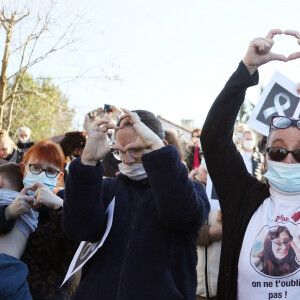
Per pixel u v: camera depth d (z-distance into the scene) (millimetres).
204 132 2471
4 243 2762
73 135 4605
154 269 2221
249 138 5219
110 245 2330
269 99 3051
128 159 2367
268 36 2438
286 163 2412
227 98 2406
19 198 2764
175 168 2191
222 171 2475
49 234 2861
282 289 2275
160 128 2514
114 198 2436
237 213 2453
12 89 11844
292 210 2375
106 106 6848
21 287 2479
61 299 2857
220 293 2406
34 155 3043
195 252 2391
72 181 2291
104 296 2211
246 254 2342
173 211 2188
